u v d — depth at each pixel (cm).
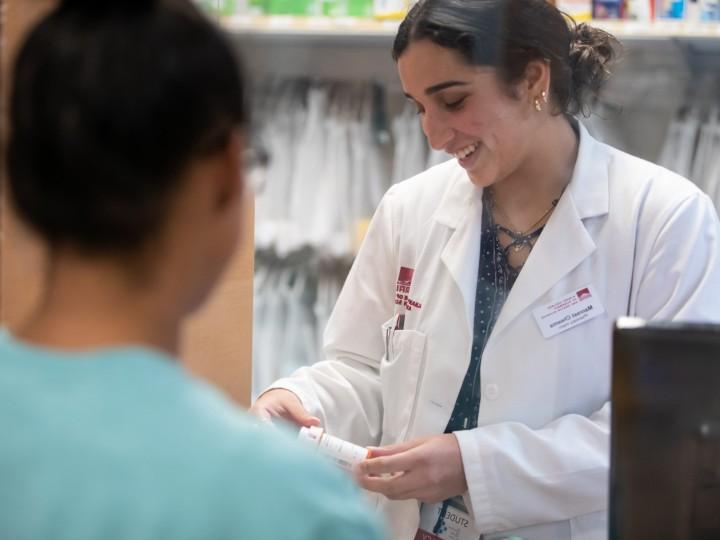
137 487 60
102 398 63
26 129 63
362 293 189
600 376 166
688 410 94
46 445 62
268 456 64
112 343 65
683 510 95
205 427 64
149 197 63
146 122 62
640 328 94
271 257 323
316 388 182
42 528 59
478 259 174
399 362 176
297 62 314
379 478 157
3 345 67
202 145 65
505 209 174
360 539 64
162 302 67
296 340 325
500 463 157
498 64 155
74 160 62
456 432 161
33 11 119
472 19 152
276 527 61
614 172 172
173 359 69
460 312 172
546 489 158
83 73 62
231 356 165
